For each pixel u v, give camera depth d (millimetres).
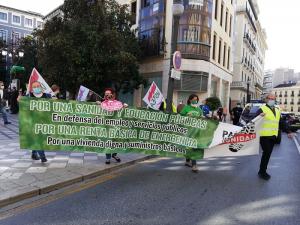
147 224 4449
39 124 7133
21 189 5426
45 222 4426
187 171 7828
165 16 25531
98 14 21391
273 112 7516
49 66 21578
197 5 24312
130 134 7645
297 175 7855
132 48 24438
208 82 25547
